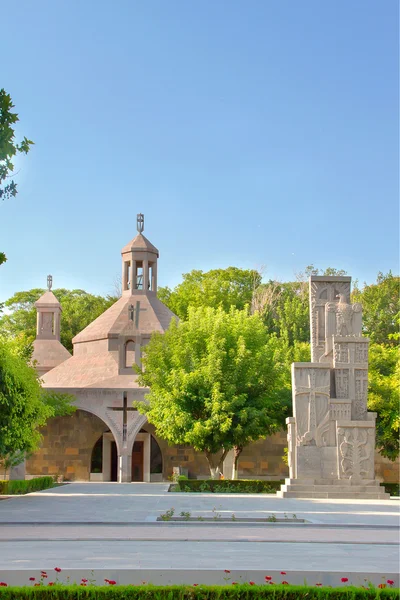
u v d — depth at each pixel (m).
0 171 14.77
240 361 35.50
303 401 28.67
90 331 49.34
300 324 61.22
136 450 43.72
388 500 27.03
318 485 27.92
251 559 12.48
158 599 9.41
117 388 41.50
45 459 42.66
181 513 19.00
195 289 67.81
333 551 13.77
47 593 9.37
